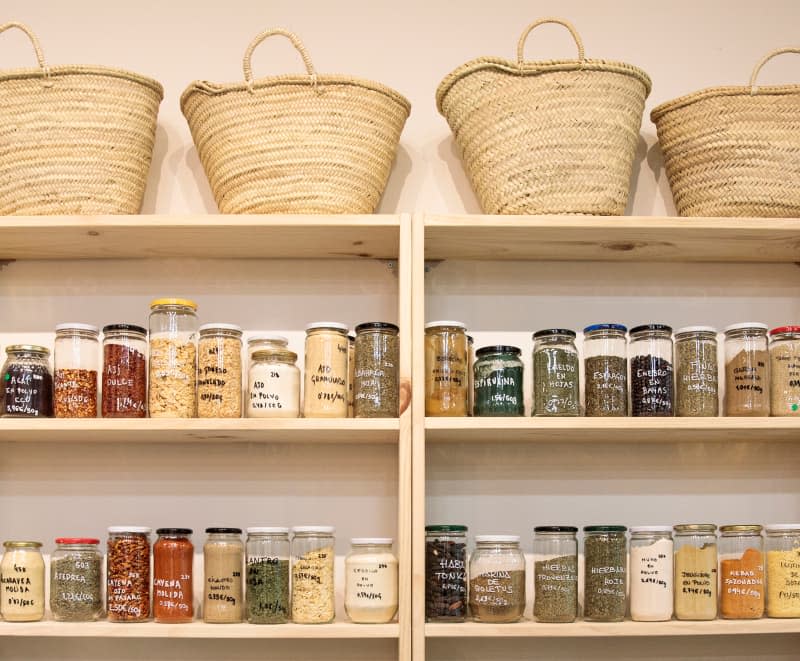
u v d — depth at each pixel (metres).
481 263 2.27
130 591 1.93
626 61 2.37
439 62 2.35
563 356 2.00
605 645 2.19
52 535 2.17
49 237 2.06
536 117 1.99
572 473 2.21
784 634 2.20
